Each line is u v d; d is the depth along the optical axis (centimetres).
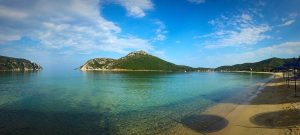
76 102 3953
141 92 5656
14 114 2859
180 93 5397
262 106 3084
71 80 10556
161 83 8844
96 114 2912
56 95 4978
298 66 4731
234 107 3180
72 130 2166
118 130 2166
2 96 4734
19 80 10200
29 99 4294
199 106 3431
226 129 2089
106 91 5891
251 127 2100
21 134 2033
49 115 2823
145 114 2906
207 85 7844
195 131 2080
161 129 2175
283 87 5569
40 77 13162
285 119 2248
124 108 3366
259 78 12231
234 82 9312
